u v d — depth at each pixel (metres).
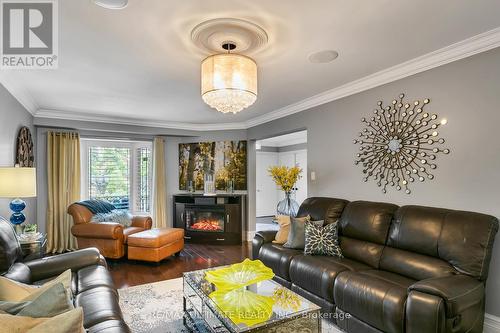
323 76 3.28
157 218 6.02
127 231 4.68
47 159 4.96
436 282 1.97
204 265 4.31
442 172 2.71
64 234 5.04
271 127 5.31
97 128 5.29
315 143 4.22
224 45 2.45
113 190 5.92
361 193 3.51
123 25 2.12
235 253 5.01
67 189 5.09
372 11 1.98
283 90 3.79
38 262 2.49
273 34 2.29
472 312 2.03
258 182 9.15
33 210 4.63
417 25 2.18
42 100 4.14
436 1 1.87
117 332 1.51
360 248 2.98
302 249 3.34
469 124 2.52
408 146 3.00
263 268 2.62
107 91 3.73
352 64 2.94
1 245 2.11
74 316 1.02
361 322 2.29
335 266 2.69
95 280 2.33
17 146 3.68
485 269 2.15
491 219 2.22
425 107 2.85
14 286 1.60
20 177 2.79
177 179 6.39
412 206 2.76
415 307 1.90
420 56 2.76
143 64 2.85
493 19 2.11
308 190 4.35
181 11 1.95
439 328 1.80
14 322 1.05
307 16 2.03
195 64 2.86
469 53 2.51
